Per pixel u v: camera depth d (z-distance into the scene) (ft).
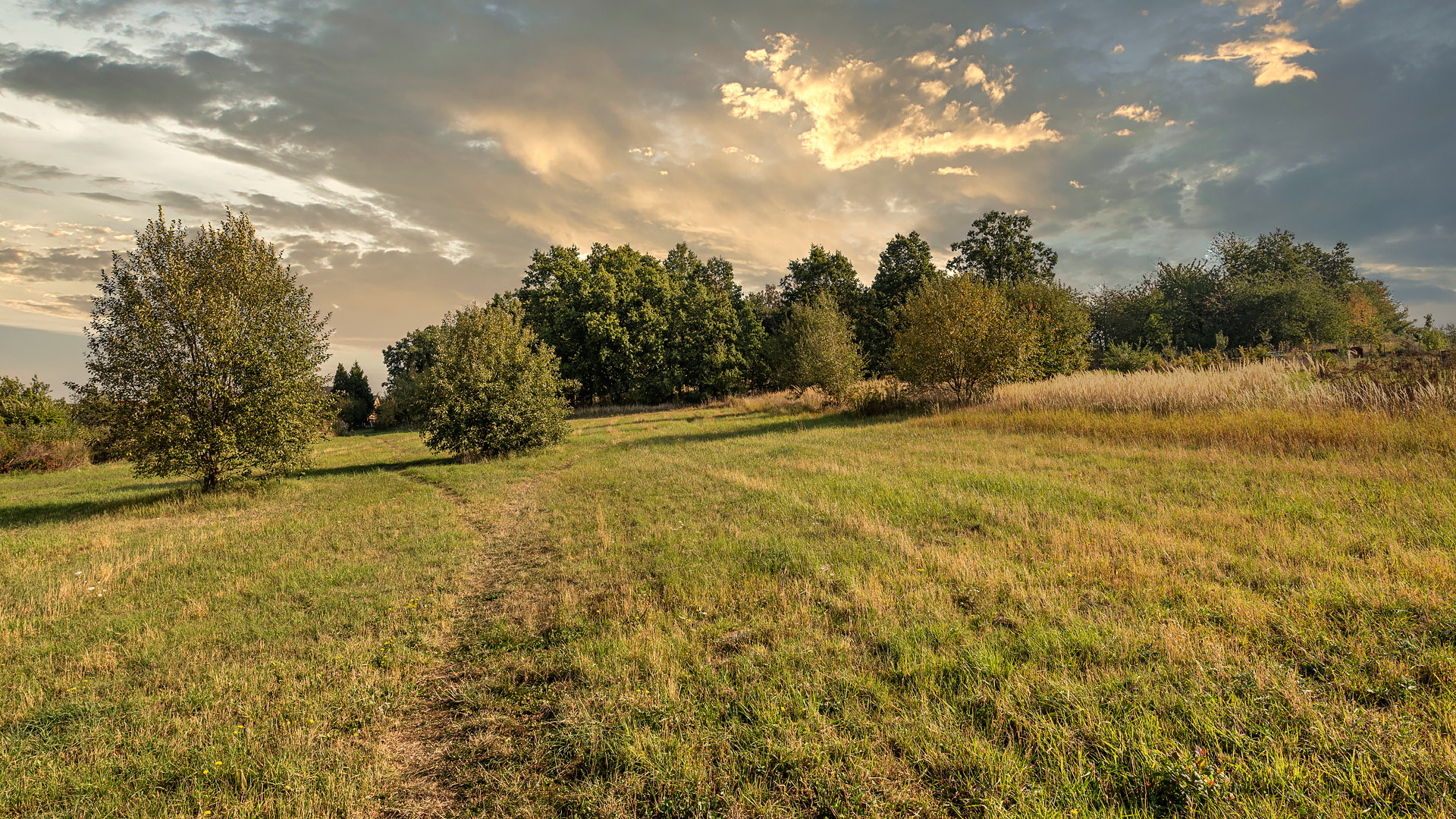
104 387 44.52
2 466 82.48
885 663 13.44
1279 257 157.07
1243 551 18.51
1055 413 52.49
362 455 86.43
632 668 13.93
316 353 52.37
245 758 11.44
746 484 34.63
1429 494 21.59
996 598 16.39
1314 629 12.93
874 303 157.58
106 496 53.88
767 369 152.87
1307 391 39.91
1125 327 143.02
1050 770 9.39
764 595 17.89
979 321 68.95
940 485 30.40
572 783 10.37
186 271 46.60
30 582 24.00
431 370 65.26
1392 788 8.50
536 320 162.40
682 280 172.55
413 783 10.87
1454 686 10.42
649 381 146.82
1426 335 84.99
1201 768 8.87
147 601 21.45
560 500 36.55
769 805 9.26
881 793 9.33
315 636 17.81
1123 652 12.78
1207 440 36.58
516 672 14.82
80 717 13.53
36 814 10.10
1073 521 22.61
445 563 24.99
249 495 46.37
